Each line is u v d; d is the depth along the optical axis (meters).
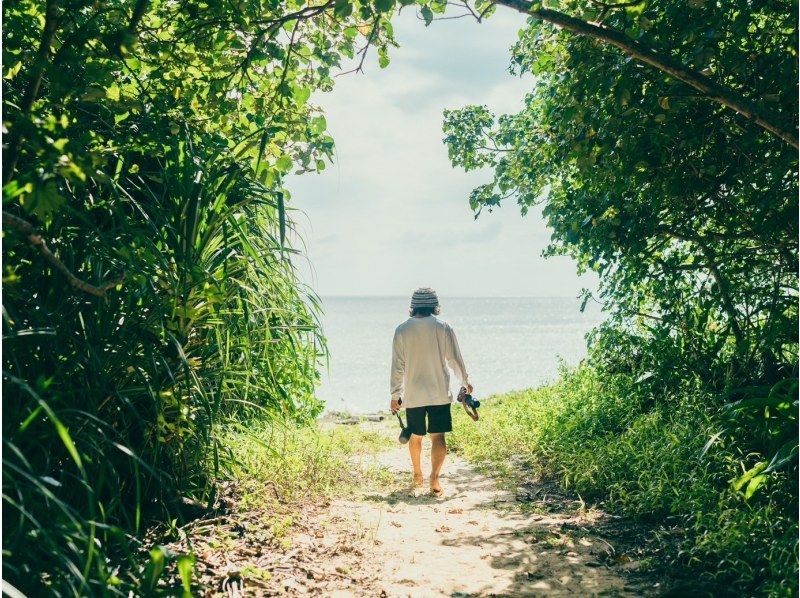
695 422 6.29
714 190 5.82
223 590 3.70
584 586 4.04
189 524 4.54
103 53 4.01
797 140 4.46
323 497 5.88
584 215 6.56
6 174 3.31
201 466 4.97
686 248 7.22
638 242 6.32
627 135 5.06
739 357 6.96
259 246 5.47
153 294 4.19
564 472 6.63
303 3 5.11
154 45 4.69
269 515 5.01
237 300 5.06
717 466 5.25
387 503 6.12
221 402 5.31
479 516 5.65
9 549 2.86
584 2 5.12
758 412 5.20
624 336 8.36
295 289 5.67
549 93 6.91
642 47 4.50
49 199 2.86
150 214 5.05
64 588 2.96
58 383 3.80
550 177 7.77
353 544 4.73
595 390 8.38
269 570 4.07
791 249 6.07
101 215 4.86
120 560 3.81
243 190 5.31
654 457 5.85
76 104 4.68
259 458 6.08
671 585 3.97
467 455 8.21
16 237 3.29
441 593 3.96
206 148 5.29
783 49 5.01
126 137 4.89
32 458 3.70
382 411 13.12
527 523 5.38
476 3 4.80
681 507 4.91
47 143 2.95
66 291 3.94
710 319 7.59
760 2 4.64
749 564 3.93
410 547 4.79
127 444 4.29
